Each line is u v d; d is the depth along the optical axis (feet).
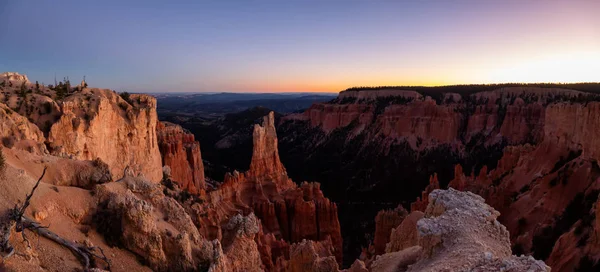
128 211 65.31
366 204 312.29
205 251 74.43
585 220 128.47
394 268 77.25
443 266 59.88
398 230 103.65
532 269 50.26
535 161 218.18
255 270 88.17
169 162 219.00
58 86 149.38
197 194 175.32
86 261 57.11
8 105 118.83
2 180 58.03
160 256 67.00
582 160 173.68
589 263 112.98
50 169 73.26
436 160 473.67
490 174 257.96
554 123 216.74
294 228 193.88
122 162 152.35
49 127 118.73
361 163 512.63
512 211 188.75
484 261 56.59
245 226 88.89
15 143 92.94
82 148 125.70
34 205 59.00
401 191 367.25
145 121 166.40
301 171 482.69
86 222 66.13
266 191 210.59
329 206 199.52
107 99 143.23
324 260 99.14
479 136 502.38
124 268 62.23
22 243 51.47
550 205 167.94
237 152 549.95
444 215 74.49
